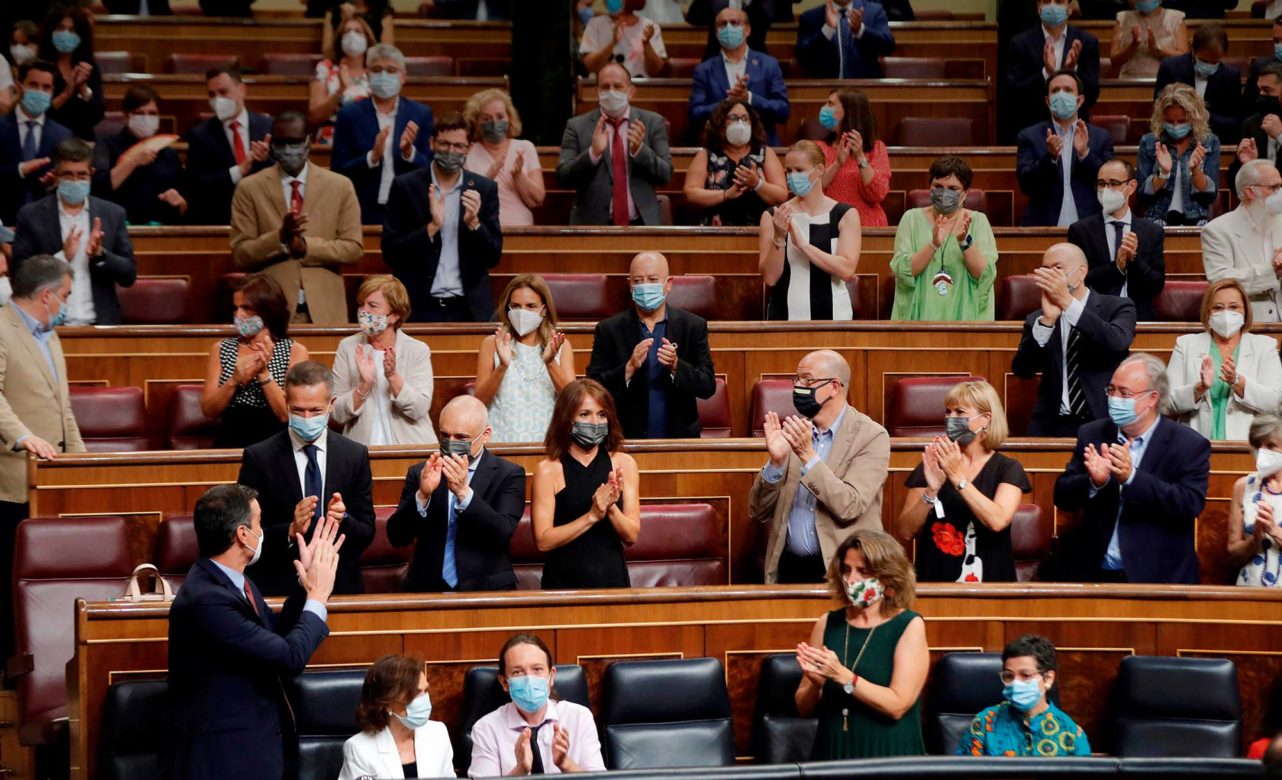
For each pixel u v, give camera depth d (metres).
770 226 30.59
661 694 20.34
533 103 42.06
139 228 33.59
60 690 22.17
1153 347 29.31
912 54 46.28
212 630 17.98
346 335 29.06
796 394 22.59
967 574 22.08
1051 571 24.20
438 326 28.83
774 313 30.70
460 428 21.53
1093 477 22.05
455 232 30.62
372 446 24.77
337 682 19.97
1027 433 29.34
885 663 19.09
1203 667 20.72
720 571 24.17
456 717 20.86
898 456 25.44
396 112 35.53
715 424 28.52
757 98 38.50
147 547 24.62
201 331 29.08
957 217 30.38
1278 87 37.41
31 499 24.41
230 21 47.41
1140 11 44.50
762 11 44.16
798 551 22.45
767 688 20.95
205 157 36.72
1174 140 35.25
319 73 41.78
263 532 20.94
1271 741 9.15
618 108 34.88
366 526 21.52
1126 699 20.84
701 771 14.73
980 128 42.91
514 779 14.71
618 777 14.62
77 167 29.94
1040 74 40.22
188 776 18.02
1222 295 25.83
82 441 27.12
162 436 29.05
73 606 22.66
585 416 22.08
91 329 28.84
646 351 25.31
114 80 42.56
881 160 34.59
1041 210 35.47
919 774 14.80
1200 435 22.58
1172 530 22.44
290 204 31.69
